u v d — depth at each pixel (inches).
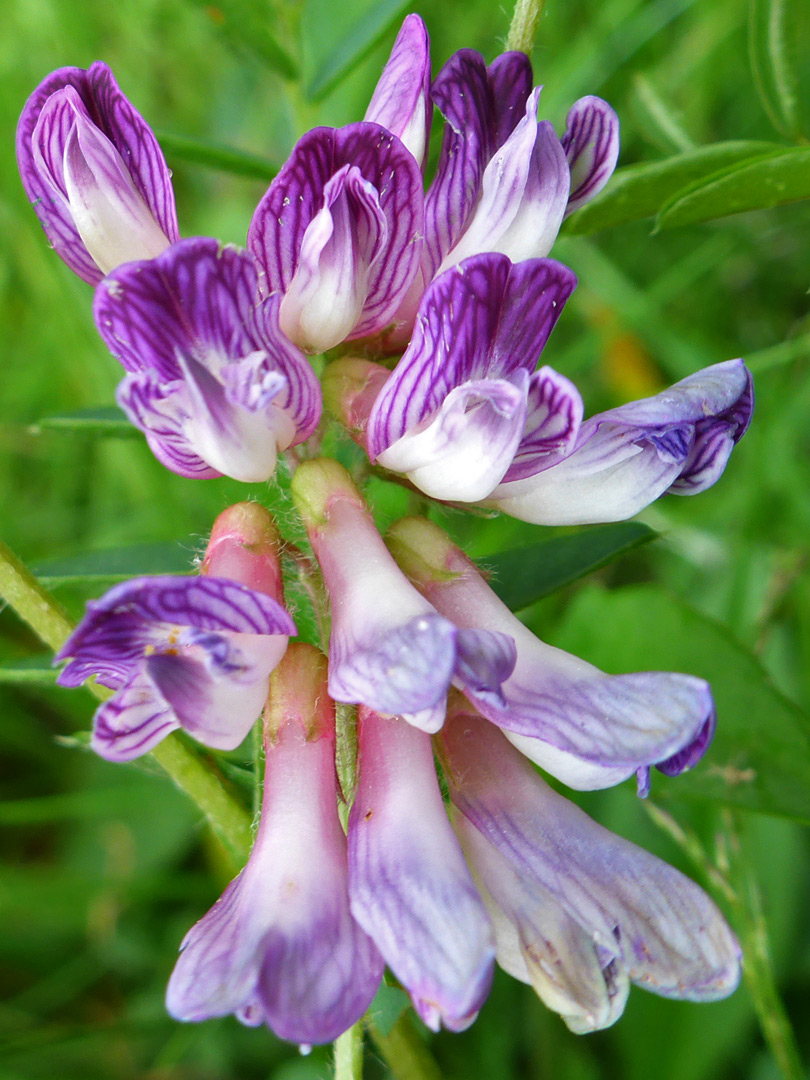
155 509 3.7
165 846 3.6
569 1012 1.9
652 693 1.8
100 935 3.5
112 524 4.1
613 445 2.0
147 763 2.5
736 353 4.0
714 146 2.5
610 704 1.8
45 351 4.1
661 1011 3.1
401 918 1.8
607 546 2.5
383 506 2.7
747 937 2.7
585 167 2.3
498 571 2.5
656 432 2.0
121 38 4.2
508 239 2.1
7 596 2.2
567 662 1.9
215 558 2.0
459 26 4.3
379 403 2.0
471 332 1.9
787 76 2.6
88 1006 3.5
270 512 2.2
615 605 2.8
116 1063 3.3
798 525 3.5
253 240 2.0
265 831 1.9
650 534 2.5
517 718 1.9
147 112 4.4
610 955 2.0
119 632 1.8
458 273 1.8
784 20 2.5
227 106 4.5
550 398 1.9
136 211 2.1
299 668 2.0
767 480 3.6
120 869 3.6
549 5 4.2
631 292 3.9
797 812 2.6
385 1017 2.2
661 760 1.8
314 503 2.0
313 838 1.9
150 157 2.1
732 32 4.0
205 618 1.8
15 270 4.0
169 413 1.9
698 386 2.0
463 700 2.0
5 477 4.2
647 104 3.2
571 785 1.9
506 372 2.0
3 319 4.2
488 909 2.0
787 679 3.4
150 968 3.5
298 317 2.0
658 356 4.0
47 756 3.8
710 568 3.6
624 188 2.6
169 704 1.8
